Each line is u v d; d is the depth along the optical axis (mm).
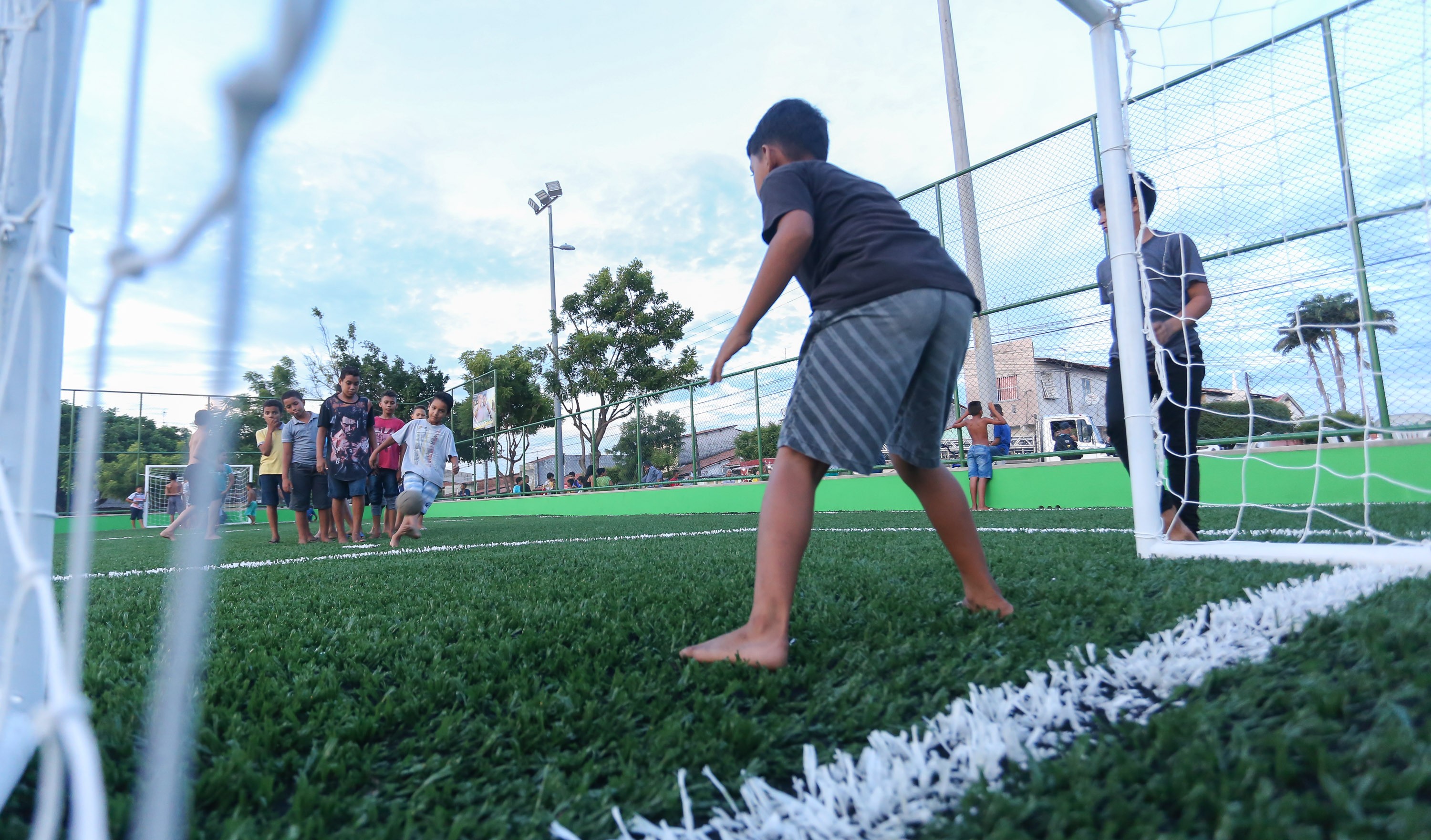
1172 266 3596
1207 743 972
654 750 1139
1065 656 1462
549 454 19031
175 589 476
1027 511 7762
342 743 1244
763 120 1980
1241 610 1687
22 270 888
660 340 24703
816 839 905
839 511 10172
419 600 2777
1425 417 5684
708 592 2654
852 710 1258
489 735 1250
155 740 479
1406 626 1282
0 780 892
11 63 966
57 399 990
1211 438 6973
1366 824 743
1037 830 865
